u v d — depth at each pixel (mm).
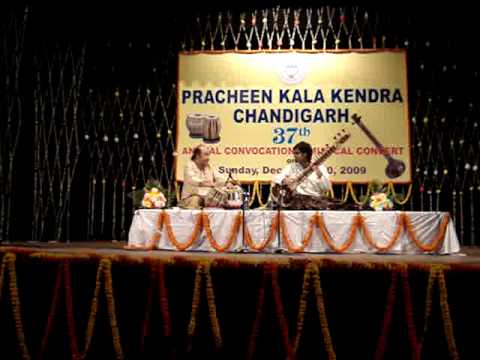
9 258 3912
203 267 3705
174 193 6645
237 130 6680
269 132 6652
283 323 3602
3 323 3965
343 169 6539
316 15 6750
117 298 3895
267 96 6691
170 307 3867
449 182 6551
